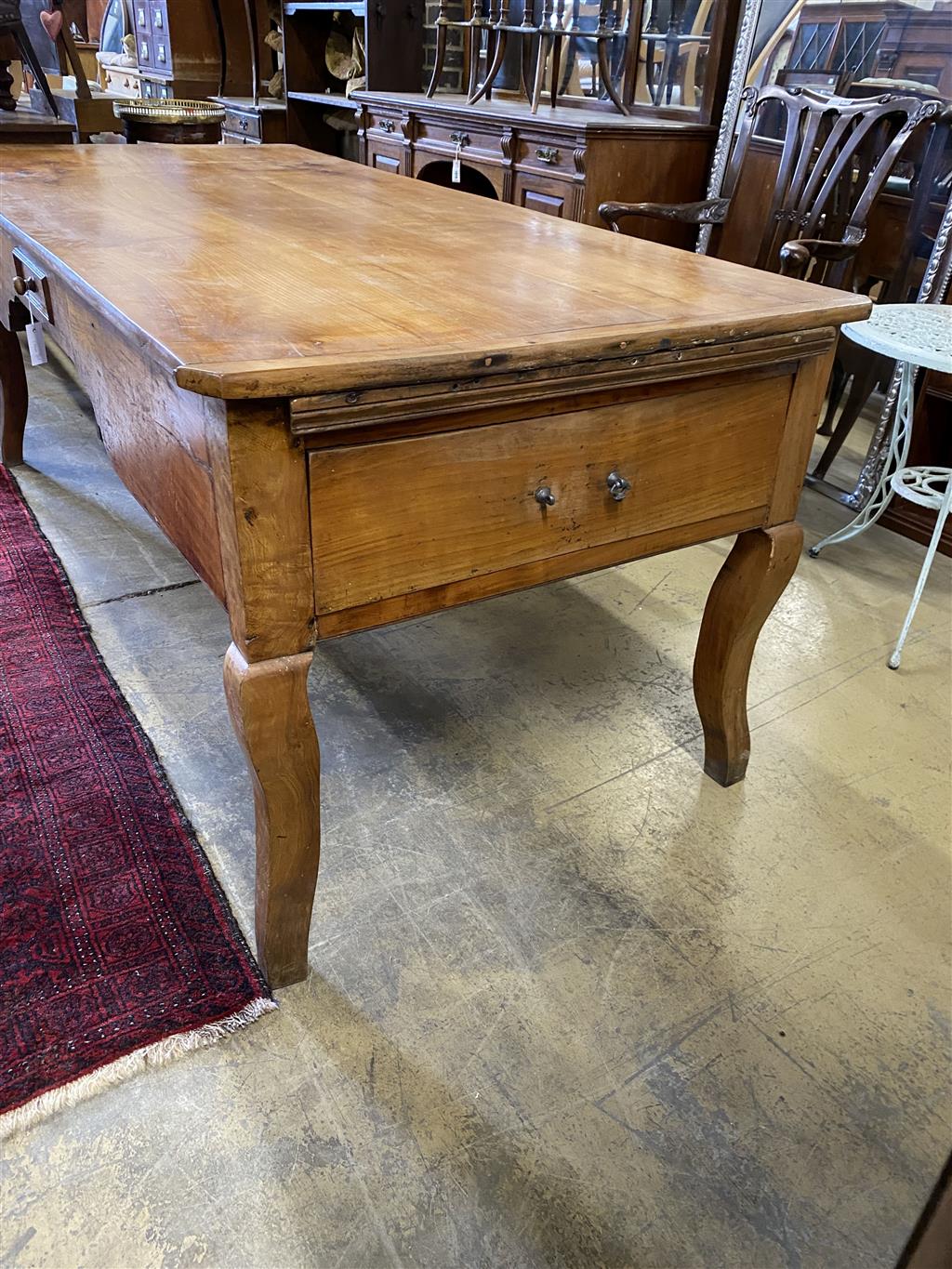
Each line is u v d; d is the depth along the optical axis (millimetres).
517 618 2092
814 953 1290
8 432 2510
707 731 1574
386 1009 1180
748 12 2766
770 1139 1055
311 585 951
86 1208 956
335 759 1618
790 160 2475
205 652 1883
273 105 4664
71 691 1727
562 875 1397
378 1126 1045
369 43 3777
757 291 1233
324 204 1788
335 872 1384
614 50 3275
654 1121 1065
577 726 1736
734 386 1171
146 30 5445
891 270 2568
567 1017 1181
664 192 3014
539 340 929
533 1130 1050
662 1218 974
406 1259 929
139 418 1161
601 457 1097
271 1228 947
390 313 1021
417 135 3607
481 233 1557
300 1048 1126
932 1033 1186
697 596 2219
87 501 2443
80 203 1640
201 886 1330
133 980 1185
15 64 4699
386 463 932
